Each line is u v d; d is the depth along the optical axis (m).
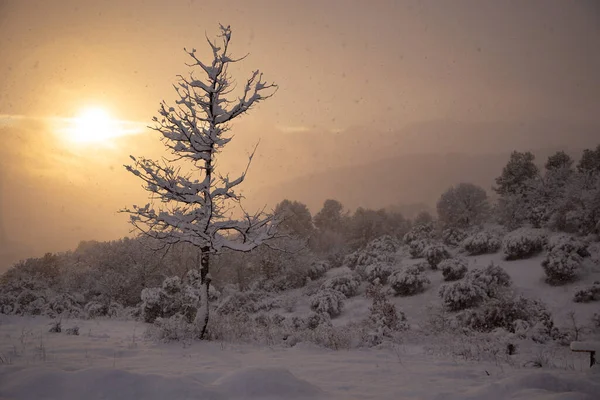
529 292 28.45
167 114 11.73
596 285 25.50
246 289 43.53
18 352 8.06
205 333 11.66
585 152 51.66
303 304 35.84
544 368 8.66
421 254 42.62
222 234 12.80
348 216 81.56
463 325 21.27
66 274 40.34
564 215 40.28
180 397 4.64
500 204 51.91
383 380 6.71
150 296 19.52
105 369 4.93
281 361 8.70
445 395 5.24
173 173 11.86
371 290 32.59
